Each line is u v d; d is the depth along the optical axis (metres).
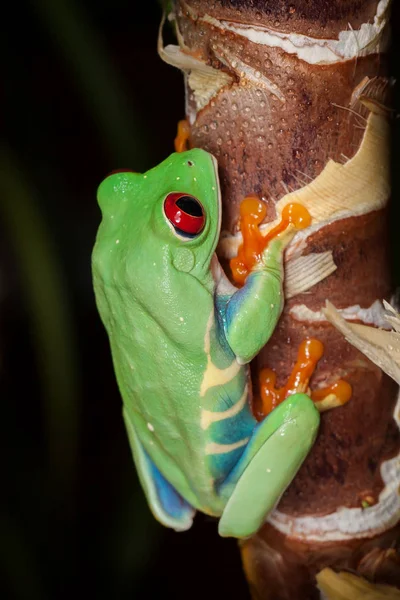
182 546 0.49
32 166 0.56
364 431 0.29
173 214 0.30
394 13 0.45
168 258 0.30
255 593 0.30
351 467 0.29
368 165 0.28
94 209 0.61
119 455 0.55
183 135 0.30
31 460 0.50
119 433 0.57
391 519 0.29
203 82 0.29
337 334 0.29
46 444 0.49
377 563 0.29
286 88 0.28
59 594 0.43
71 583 0.43
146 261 0.30
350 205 0.28
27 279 0.38
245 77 0.28
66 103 0.58
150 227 0.30
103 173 0.61
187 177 0.30
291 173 0.28
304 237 0.29
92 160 0.60
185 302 0.30
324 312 0.29
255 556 0.30
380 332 0.28
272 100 0.28
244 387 0.30
